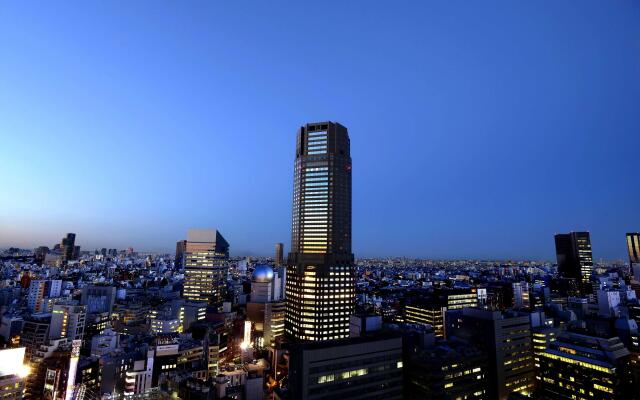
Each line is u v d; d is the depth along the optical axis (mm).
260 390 198250
